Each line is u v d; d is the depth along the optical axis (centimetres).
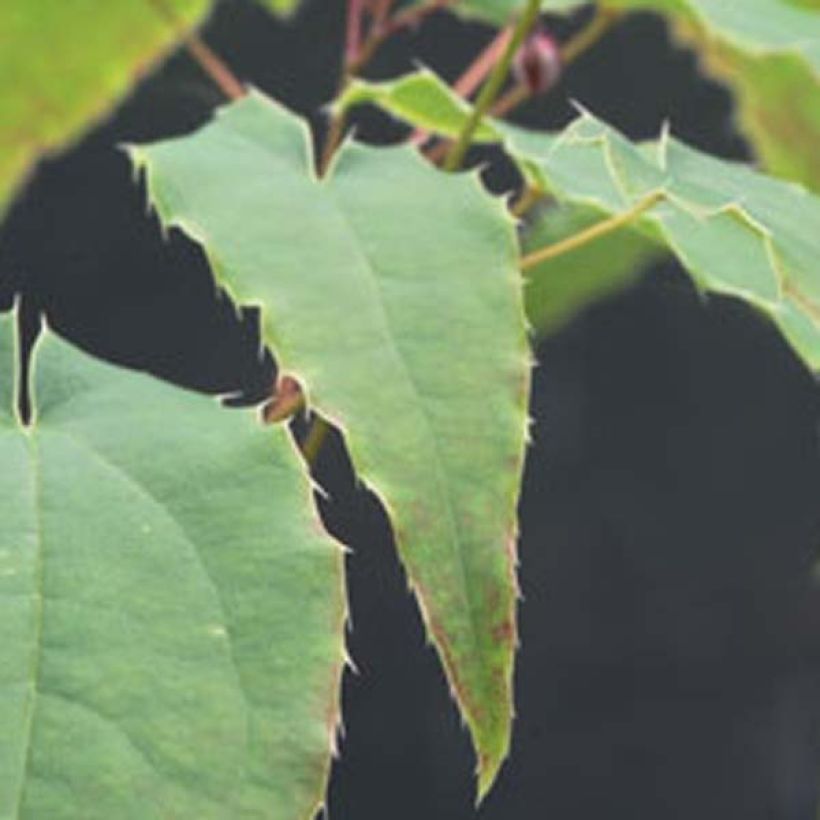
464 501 45
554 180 51
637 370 306
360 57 62
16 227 265
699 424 307
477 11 62
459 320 46
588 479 307
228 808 41
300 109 234
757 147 65
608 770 303
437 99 55
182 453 44
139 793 41
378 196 48
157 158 48
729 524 308
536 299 61
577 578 306
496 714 44
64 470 44
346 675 292
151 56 66
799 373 307
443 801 296
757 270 50
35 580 43
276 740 42
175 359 271
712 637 305
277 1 72
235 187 48
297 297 46
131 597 43
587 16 238
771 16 57
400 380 46
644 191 49
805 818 301
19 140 67
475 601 44
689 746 303
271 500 44
